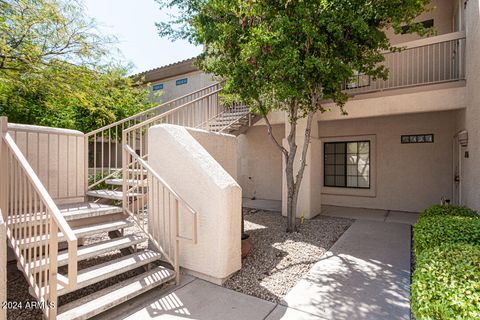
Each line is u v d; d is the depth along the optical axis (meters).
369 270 3.87
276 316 2.75
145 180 4.50
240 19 4.82
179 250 3.78
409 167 7.80
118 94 7.66
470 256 2.28
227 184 3.48
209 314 2.78
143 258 3.44
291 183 5.79
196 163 3.61
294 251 4.62
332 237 5.41
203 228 3.54
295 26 4.41
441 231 3.14
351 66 4.82
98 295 2.81
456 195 6.84
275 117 7.48
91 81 6.80
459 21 6.15
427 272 2.13
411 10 4.42
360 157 8.64
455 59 6.19
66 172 4.41
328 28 4.20
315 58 4.27
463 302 1.69
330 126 8.97
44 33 5.87
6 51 5.32
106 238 5.05
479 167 4.43
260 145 10.18
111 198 4.29
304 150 5.76
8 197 2.98
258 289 3.31
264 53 4.66
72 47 6.32
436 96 5.64
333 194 8.97
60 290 2.51
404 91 5.98
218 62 5.12
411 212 7.72
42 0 5.57
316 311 2.83
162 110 9.88
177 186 3.79
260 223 6.53
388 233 5.70
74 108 8.18
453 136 7.18
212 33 4.86
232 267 3.55
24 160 2.75
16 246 2.74
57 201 4.27
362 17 4.28
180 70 10.34
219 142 4.86
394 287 3.36
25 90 6.10
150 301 3.02
